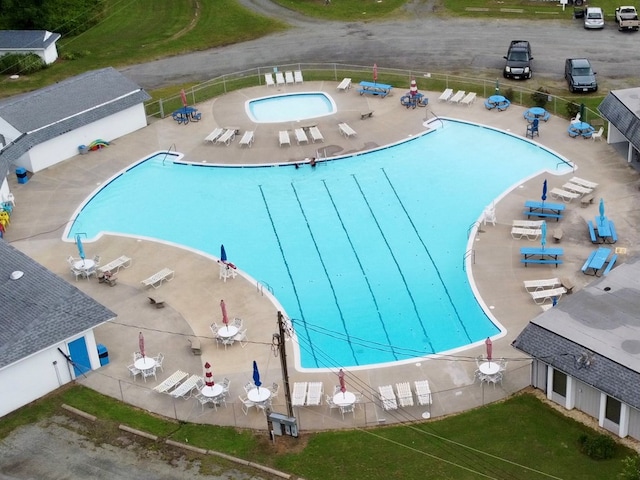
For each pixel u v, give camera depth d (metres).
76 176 53.59
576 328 33.59
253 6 83.44
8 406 34.62
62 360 35.75
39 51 71.31
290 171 53.03
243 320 39.78
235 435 32.91
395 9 80.56
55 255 45.50
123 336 39.00
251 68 69.12
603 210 43.78
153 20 81.44
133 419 33.97
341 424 33.19
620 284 36.12
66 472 31.41
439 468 30.64
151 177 53.53
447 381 35.19
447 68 66.50
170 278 43.19
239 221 48.44
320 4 83.00
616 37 70.44
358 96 62.47
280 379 35.81
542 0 79.81
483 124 56.94
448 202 48.94
